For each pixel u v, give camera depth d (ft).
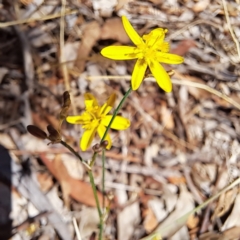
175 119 0.70
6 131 0.63
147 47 0.40
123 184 0.64
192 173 0.67
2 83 0.67
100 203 0.62
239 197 0.66
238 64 0.76
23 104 0.65
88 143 0.43
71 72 0.69
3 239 0.58
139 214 0.63
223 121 0.72
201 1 0.79
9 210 0.60
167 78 0.40
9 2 0.71
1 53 0.69
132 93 0.69
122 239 0.61
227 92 0.74
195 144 0.69
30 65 0.67
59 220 0.60
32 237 0.59
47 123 0.65
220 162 0.69
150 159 0.67
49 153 0.63
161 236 0.62
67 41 0.71
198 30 0.77
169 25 0.76
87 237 0.60
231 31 0.73
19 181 0.61
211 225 0.64
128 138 0.67
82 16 0.73
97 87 0.69
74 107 0.66
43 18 0.70
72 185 0.62
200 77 0.74
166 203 0.64
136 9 0.75
